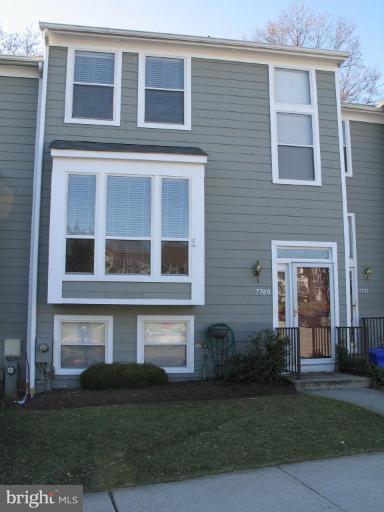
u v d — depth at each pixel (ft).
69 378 31.65
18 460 17.97
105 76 34.55
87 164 31.40
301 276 35.40
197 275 31.83
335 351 34.94
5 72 35.27
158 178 32.01
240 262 34.32
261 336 32.96
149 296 31.27
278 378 31.35
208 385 30.89
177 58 35.58
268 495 15.48
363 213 43.98
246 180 35.06
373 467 17.80
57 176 30.99
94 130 33.73
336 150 36.88
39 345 31.22
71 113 33.65
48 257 31.19
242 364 31.24
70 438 20.27
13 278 33.91
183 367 33.06
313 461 18.45
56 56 33.99
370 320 40.45
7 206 34.37
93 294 30.71
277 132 36.22
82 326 32.37
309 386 30.45
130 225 31.63
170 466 17.62
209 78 35.60
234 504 14.88
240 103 35.73
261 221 34.94
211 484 16.37
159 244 31.63
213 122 35.22
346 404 25.98
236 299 33.99
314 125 36.73
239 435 20.75
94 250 31.01
